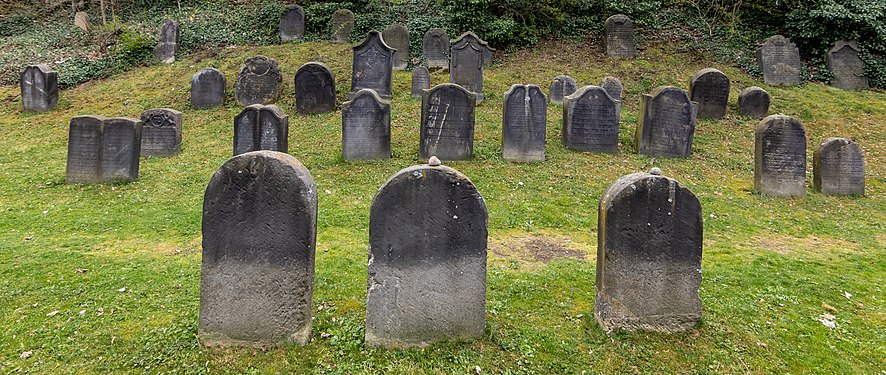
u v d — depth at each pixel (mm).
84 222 7262
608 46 17781
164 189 8820
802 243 7027
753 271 5703
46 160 10641
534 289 5059
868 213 8492
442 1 19609
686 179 9867
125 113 14023
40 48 19266
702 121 13328
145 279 5191
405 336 3986
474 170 9688
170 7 22500
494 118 12930
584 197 8688
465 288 4035
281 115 9883
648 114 10898
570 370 3762
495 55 18172
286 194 3830
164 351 3879
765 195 9102
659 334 4180
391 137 11531
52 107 14617
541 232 7246
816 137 12633
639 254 4137
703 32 18766
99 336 4062
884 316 4648
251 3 21859
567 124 11133
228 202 3875
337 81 15258
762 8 18484
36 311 4434
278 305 3930
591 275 5484
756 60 16812
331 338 4047
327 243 6473
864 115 13852
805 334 4262
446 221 3951
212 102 14336
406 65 16984
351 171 9539
